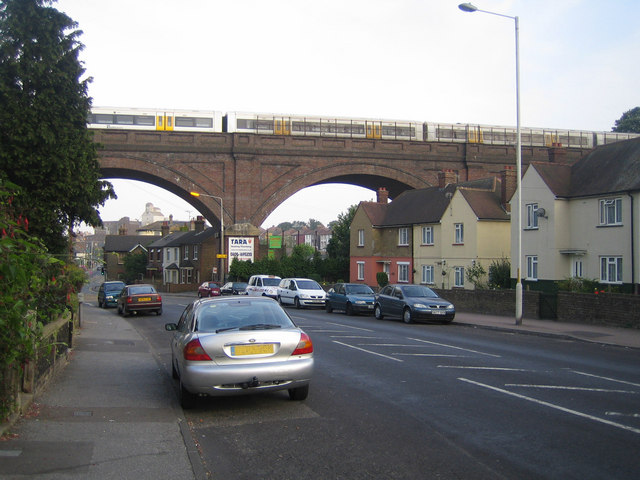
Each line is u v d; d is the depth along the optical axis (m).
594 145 53.47
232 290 41.19
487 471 5.30
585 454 5.75
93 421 6.98
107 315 27.91
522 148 51.03
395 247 41.72
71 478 5.04
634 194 24.06
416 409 7.70
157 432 6.56
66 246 17.16
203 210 49.00
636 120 71.06
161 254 78.56
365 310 26.03
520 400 8.20
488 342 15.73
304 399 8.28
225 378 7.19
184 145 46.31
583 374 10.41
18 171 15.13
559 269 27.19
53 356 9.70
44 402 7.94
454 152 50.78
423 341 15.66
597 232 25.95
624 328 18.42
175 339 9.11
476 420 7.09
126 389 9.10
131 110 45.56
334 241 57.56
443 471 5.32
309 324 21.00
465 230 34.25
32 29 15.61
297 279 32.66
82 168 16.31
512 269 29.77
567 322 20.78
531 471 5.28
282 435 6.58
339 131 49.09
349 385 9.38
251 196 47.44
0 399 6.07
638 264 23.84
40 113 15.43
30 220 15.04
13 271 4.78
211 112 47.53
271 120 48.00
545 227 27.83
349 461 5.64
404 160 50.00
